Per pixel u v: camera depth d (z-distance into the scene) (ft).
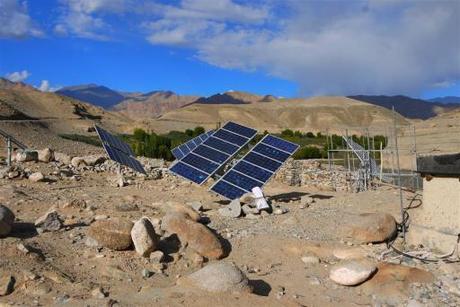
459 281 27.89
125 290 25.52
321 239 35.24
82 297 24.03
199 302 23.40
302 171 80.43
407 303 26.25
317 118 613.11
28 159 65.87
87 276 26.89
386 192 55.21
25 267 26.02
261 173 48.19
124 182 59.88
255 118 568.41
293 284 28.43
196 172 50.29
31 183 51.93
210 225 37.76
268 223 39.14
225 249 32.37
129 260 28.99
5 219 29.32
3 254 26.78
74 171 64.90
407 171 85.46
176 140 157.89
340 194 57.47
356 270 28.30
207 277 25.55
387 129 122.11
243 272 28.63
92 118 311.06
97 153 121.70
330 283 28.68
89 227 32.04
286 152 51.26
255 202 43.32
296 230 37.11
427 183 32.99
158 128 327.67
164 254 30.14
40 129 160.04
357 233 34.45
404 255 31.68
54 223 32.27
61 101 306.35
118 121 336.90
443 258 30.94
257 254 32.55
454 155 30.63
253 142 125.08
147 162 93.81
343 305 26.03
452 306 25.73
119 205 40.60
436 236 32.04
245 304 23.57
